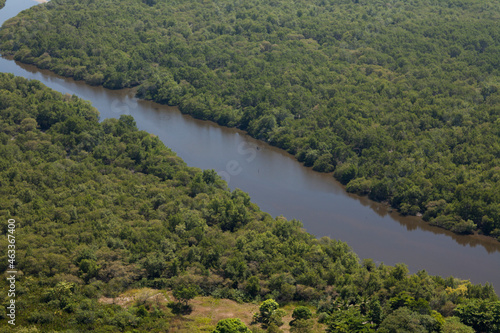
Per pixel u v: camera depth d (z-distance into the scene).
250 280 168.50
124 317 150.12
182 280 166.38
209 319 155.12
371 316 150.88
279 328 151.12
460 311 150.88
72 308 153.50
